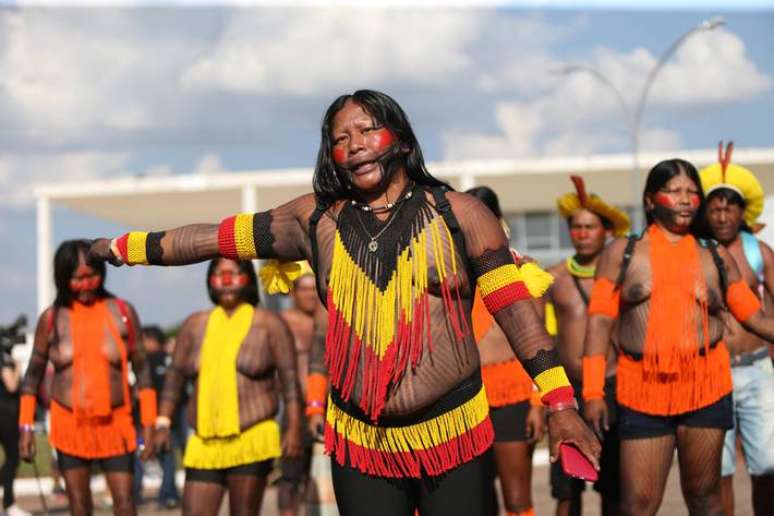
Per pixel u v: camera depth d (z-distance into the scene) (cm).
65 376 841
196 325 826
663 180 673
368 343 414
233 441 792
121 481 841
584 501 1250
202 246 443
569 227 895
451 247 415
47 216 3722
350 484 425
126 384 852
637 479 658
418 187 426
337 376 420
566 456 402
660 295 659
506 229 593
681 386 652
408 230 418
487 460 426
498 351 812
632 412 659
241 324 812
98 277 852
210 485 796
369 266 417
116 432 842
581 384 880
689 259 666
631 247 674
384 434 418
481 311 796
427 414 415
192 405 809
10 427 1300
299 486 1055
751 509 1075
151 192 3659
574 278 888
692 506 666
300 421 830
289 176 3578
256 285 833
